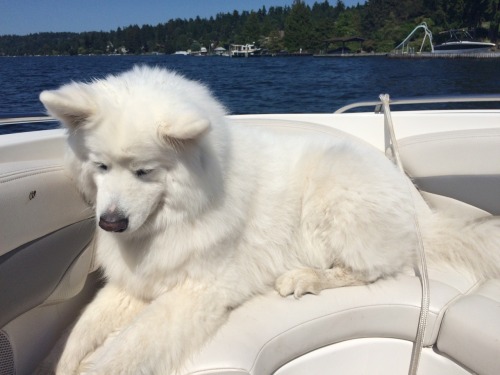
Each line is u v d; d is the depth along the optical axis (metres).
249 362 1.30
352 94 11.51
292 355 1.46
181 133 1.29
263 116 2.54
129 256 1.58
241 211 1.62
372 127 2.52
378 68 20.64
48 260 1.43
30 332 1.43
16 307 1.31
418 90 11.90
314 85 13.95
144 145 1.33
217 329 1.46
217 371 1.28
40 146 1.76
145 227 1.50
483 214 2.22
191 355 1.36
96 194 1.56
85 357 1.49
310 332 1.48
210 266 1.55
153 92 1.43
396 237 1.78
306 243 1.89
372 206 1.75
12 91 7.04
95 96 1.39
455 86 12.55
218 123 1.57
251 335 1.41
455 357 1.47
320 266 1.88
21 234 1.27
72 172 1.55
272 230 1.78
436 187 2.35
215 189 1.50
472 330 1.40
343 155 1.87
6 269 1.23
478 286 1.73
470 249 1.83
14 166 1.36
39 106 4.93
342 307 1.54
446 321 1.48
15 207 1.25
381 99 2.32
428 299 1.53
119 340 1.38
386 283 1.70
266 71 19.86
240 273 1.64
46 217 1.39
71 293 1.63
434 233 1.93
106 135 1.33
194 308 1.47
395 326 1.56
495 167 2.28
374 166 1.86
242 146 1.72
